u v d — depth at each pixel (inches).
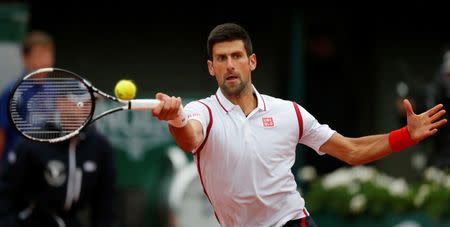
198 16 1358.3
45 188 829.8
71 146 836.6
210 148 633.0
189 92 1355.8
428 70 1428.4
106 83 1332.4
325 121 1418.6
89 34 1326.3
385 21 1421.0
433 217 1067.9
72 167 834.8
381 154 658.2
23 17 1161.4
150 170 1145.4
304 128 653.3
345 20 1413.6
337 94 1419.8
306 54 1413.6
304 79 1412.4
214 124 631.2
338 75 1419.8
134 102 579.8
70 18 1320.1
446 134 1152.8
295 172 1321.4
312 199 1109.1
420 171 1296.8
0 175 840.9
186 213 1114.7
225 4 1365.7
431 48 1430.9
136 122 1149.7
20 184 826.2
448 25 1433.3
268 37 1379.2
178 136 589.9
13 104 655.1
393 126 1418.6
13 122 599.5
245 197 642.8
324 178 1147.9
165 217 1120.8
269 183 641.6
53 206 834.2
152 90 1342.3
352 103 1421.0
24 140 824.9
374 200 1080.8
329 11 1402.6
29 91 655.1
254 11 1374.3
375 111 1418.6
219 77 636.7
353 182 1109.1
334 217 1094.4
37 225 834.2
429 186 1090.1
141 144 1146.7
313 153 1423.5
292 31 1358.3
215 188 647.1
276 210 653.3
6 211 821.9
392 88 1421.0
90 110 595.2
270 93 1381.6
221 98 639.8
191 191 1117.7
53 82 656.4
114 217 868.6
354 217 1087.0
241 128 634.8
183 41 1353.3
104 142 858.1
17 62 1151.0
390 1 1416.1
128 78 1337.4
